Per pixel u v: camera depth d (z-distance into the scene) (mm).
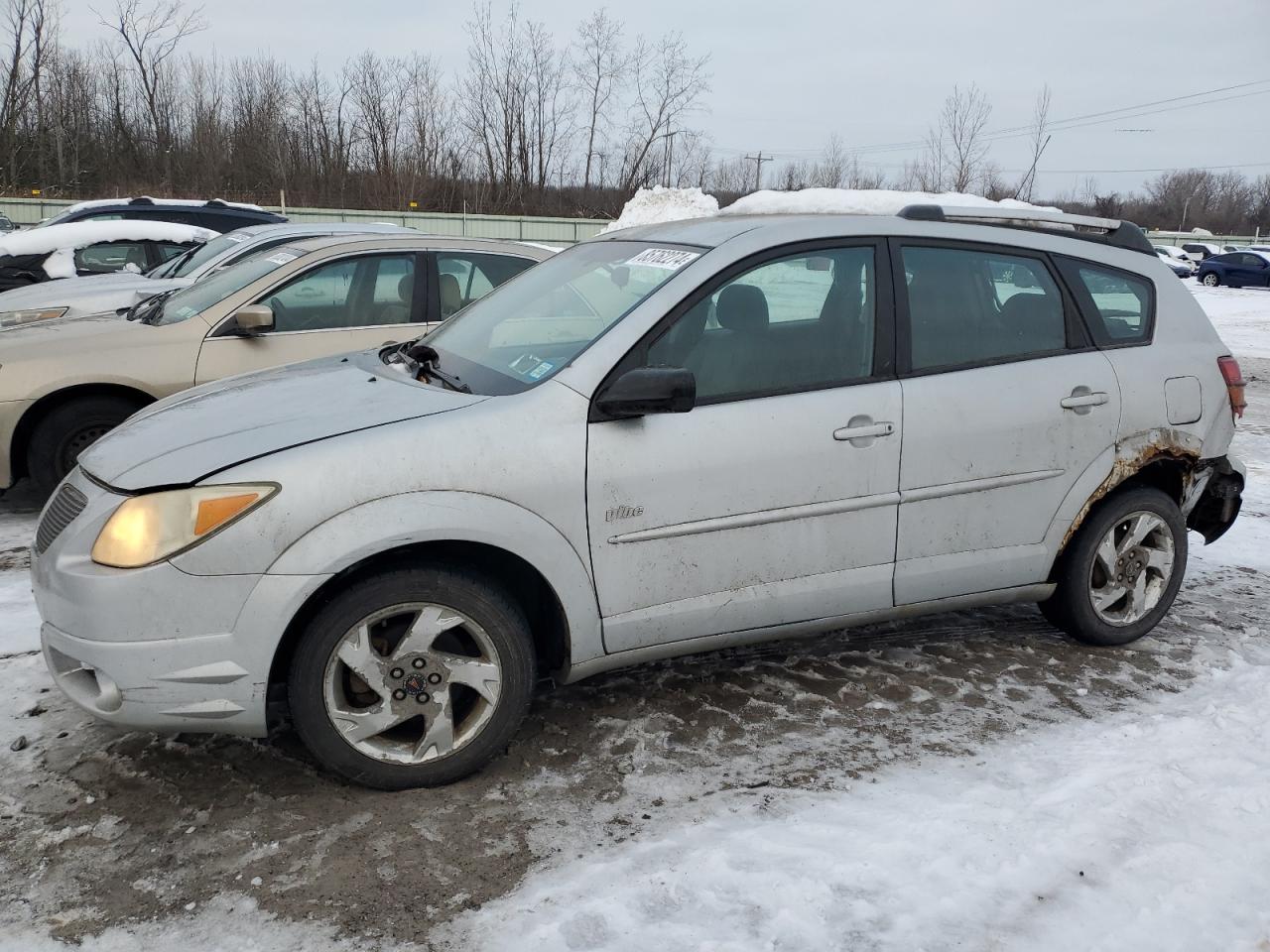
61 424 5609
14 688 3607
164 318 6156
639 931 2422
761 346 3350
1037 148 34875
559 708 3574
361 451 2834
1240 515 6324
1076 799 2996
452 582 2932
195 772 3102
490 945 2379
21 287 9930
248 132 43812
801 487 3346
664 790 3059
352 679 2979
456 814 2914
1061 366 3805
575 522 3055
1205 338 4195
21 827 2803
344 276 6309
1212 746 3336
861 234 3562
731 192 47438
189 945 2371
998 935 2436
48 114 42219
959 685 3812
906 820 2891
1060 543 3887
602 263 3775
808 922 2463
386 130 43500
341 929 2430
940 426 3537
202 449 2891
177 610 2725
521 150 45375
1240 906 2541
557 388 3090
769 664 3965
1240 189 79812
